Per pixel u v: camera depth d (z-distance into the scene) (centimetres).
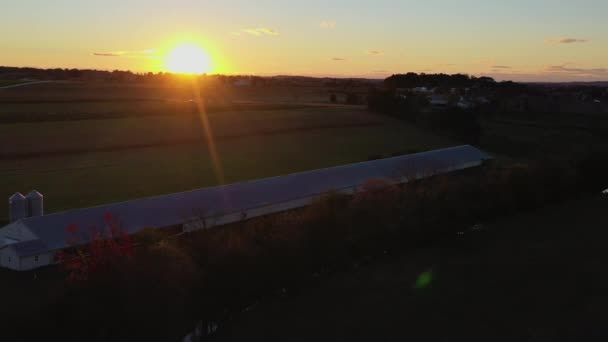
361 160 9706
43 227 4575
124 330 3014
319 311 3753
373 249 4712
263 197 5897
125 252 3331
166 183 7506
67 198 6544
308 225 4297
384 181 6028
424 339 3366
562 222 6066
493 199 5975
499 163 9319
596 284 4259
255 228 4247
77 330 3027
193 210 5238
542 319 3659
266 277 3841
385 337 3384
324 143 11375
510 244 5272
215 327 3547
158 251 3297
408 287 4181
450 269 4575
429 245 5238
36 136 10369
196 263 3522
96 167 8369
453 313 3728
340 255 4431
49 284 3966
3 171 7850
